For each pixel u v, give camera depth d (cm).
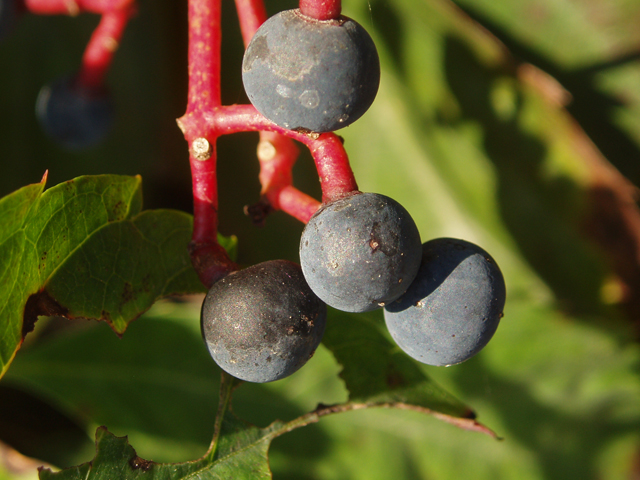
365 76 8
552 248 14
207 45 9
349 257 9
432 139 14
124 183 9
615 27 14
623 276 14
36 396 13
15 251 9
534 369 12
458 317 9
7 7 11
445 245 9
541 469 12
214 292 9
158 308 12
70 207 9
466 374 12
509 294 14
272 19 9
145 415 12
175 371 12
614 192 13
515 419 12
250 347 9
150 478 9
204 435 12
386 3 13
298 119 9
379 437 12
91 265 9
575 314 13
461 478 12
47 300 9
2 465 11
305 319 9
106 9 12
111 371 12
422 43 13
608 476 12
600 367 12
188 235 10
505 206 14
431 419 12
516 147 14
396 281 9
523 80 13
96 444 9
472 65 13
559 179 14
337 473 12
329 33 8
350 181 9
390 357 10
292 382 12
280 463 12
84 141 13
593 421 12
